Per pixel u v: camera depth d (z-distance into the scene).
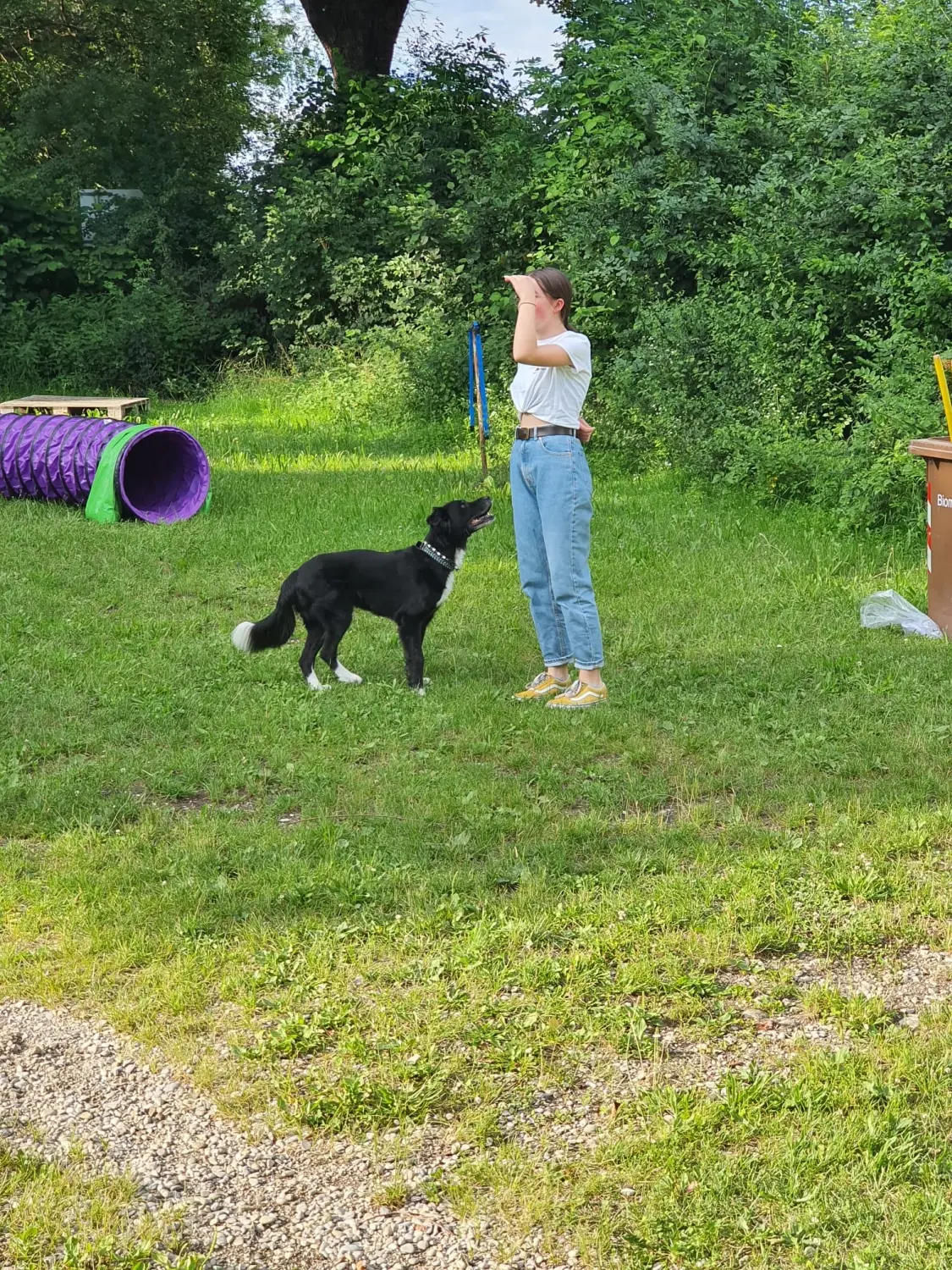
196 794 5.16
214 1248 2.61
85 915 3.96
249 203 22.11
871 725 5.72
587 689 6.13
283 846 4.50
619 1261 2.57
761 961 3.73
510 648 7.19
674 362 13.06
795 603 7.98
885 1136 2.90
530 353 5.67
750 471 11.30
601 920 3.93
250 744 5.62
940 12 13.07
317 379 18.86
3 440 11.30
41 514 10.90
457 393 16.44
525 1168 2.83
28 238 21.08
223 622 7.71
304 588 6.37
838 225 12.75
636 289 14.68
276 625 6.50
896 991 3.58
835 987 3.59
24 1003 3.53
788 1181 2.76
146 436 10.88
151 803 5.02
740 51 15.85
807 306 12.38
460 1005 3.47
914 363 10.58
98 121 23.48
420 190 19.67
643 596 8.22
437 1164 2.87
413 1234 2.66
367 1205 2.75
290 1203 2.75
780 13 16.72
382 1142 2.94
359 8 24.77
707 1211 2.68
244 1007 3.47
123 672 6.64
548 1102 3.09
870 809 4.78
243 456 14.24
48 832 4.67
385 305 19.45
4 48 25.14
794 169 14.12
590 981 3.57
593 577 8.71
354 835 4.59
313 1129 2.99
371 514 10.79
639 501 11.34
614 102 16.80
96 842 4.56
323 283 20.33
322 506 11.19
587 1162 2.86
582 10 20.73
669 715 5.96
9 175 21.31
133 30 25.09
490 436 14.63
